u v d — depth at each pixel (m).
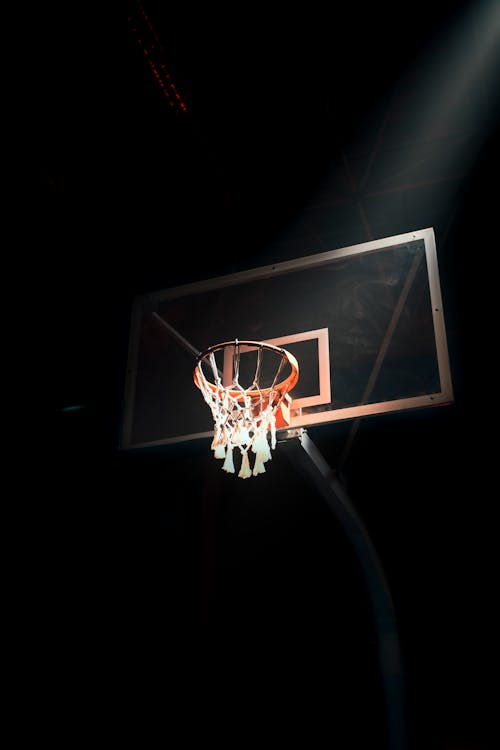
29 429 5.71
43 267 5.46
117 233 5.38
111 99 4.58
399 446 5.14
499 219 5.00
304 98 4.57
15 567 5.36
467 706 4.19
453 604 4.56
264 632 4.78
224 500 5.38
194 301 4.99
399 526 4.93
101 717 4.71
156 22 4.19
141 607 5.07
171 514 5.38
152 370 4.77
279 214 5.26
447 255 5.18
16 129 4.70
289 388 4.12
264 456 3.85
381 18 4.21
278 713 4.46
